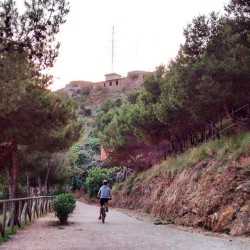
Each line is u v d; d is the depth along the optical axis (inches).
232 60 686.5
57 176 1649.9
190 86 749.9
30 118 641.0
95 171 2004.2
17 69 360.2
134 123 1234.0
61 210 667.4
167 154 1320.1
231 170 596.1
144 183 1268.5
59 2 334.6
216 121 887.7
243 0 710.5
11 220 523.5
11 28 326.6
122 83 5078.7
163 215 821.2
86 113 4234.7
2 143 708.7
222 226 533.6
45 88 676.7
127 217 904.9
